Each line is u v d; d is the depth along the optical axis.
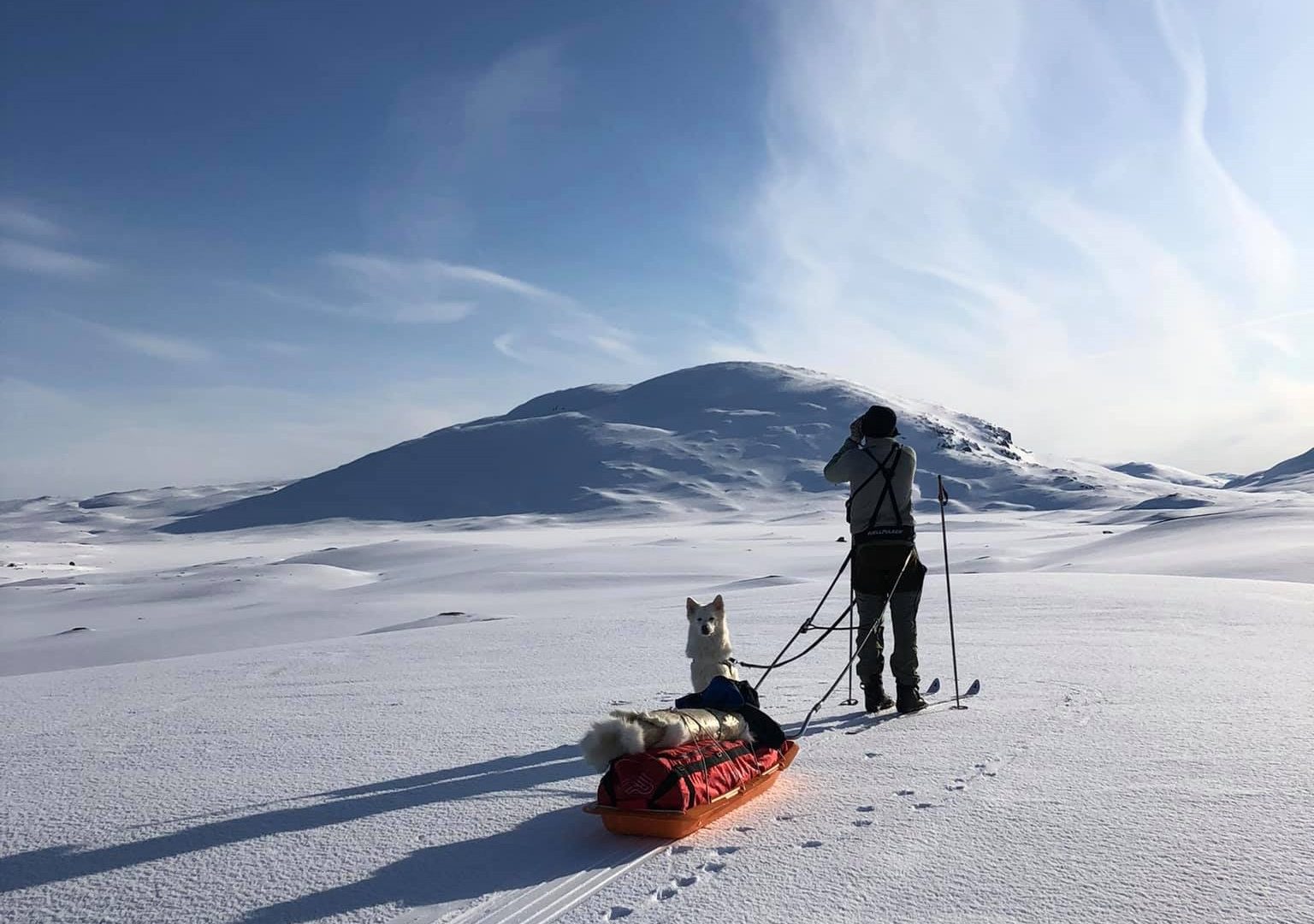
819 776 5.08
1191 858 3.65
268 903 3.54
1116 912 3.16
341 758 5.95
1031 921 3.12
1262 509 70.50
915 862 3.70
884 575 6.90
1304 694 7.18
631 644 12.49
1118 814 4.22
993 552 86.25
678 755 4.26
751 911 3.27
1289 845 3.76
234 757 6.08
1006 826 4.10
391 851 4.07
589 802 4.78
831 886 3.47
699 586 76.00
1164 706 6.75
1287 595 17.14
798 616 16.31
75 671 12.77
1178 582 21.42
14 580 130.75
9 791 5.33
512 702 7.95
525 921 3.28
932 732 6.09
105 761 6.07
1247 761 5.11
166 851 4.17
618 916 3.29
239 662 12.25
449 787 5.14
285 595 83.00
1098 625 12.46
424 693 8.61
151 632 58.84
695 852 3.91
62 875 3.91
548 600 66.56
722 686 5.22
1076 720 6.34
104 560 185.38
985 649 10.24
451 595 78.12
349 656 12.30
